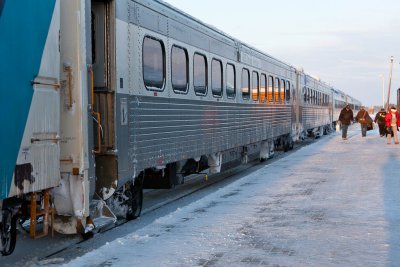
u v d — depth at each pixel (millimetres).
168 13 9078
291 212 8062
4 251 5305
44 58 5359
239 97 13555
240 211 8250
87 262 5547
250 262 5477
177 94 9406
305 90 25656
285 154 21047
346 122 27594
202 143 10742
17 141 4852
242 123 13859
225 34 12562
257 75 15539
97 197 7062
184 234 6742
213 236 6621
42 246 6590
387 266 5266
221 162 12523
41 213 5672
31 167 5074
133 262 5531
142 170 7988
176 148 9344
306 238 6430
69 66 5973
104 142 7055
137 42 7805
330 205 8562
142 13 8008
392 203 8641
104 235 7242
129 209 8180
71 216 6102
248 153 15156
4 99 4680
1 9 4676
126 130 7402
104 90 7055
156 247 6117
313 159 16562
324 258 5570
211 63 11359
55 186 5562
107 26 7047
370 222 7258
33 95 5148
